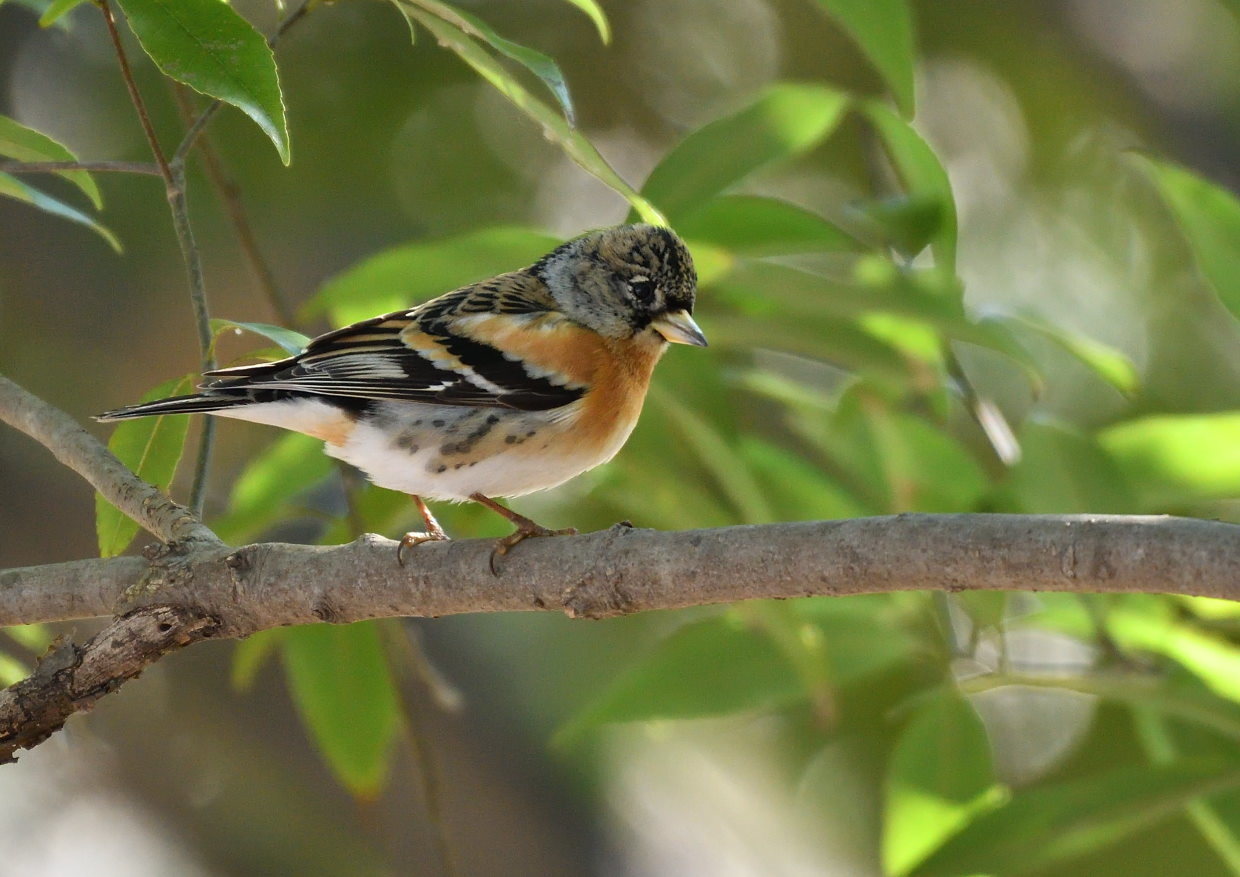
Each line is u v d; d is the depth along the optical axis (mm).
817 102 8898
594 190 16016
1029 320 8969
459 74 15516
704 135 8883
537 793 13445
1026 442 9008
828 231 8984
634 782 15141
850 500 10156
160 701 13203
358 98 15219
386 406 8258
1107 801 8172
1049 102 16391
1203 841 14078
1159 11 15469
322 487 13422
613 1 16234
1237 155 14883
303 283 14547
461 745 13234
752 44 16703
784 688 9195
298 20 7570
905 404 11234
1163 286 15781
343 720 9891
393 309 9477
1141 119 15492
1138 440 9352
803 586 6016
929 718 9234
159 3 6258
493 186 15562
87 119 14336
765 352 14609
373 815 12977
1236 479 9234
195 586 6828
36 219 14000
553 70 6875
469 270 8984
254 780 13312
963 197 16500
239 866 13500
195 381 8062
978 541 5691
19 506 12992
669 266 8781
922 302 8406
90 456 7609
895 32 8555
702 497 9695
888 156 11352
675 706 9141
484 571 6570
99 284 14148
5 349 13812
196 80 6242
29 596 7164
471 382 8281
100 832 13945
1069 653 12508
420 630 13555
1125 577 5465
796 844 15281
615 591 6359
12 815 13922
